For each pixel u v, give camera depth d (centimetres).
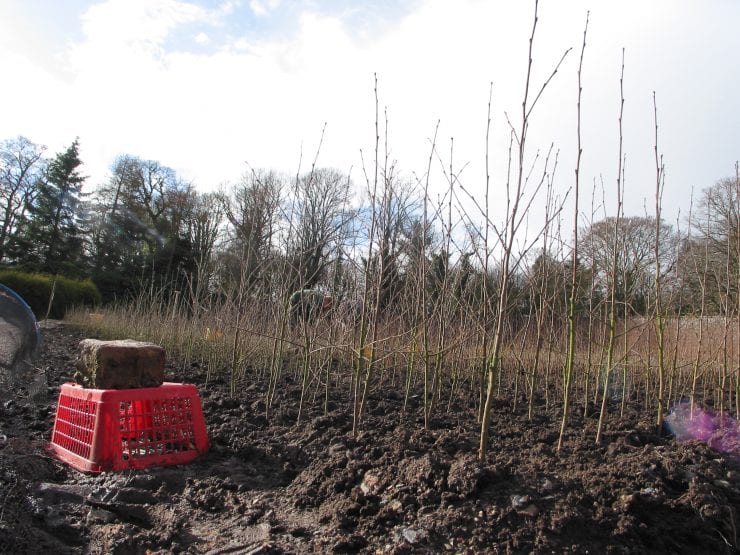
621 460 309
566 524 248
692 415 445
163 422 356
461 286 555
